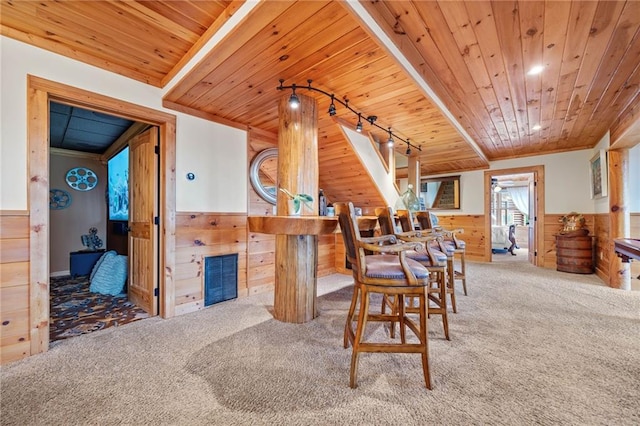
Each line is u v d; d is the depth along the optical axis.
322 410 1.33
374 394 1.44
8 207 1.84
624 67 2.32
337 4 1.45
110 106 2.31
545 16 1.75
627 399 1.40
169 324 2.43
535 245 5.34
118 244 4.43
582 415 1.29
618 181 3.65
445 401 1.38
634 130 3.07
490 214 5.85
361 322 1.53
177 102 2.70
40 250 1.94
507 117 3.49
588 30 1.87
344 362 1.76
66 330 2.33
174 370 1.68
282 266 2.49
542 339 2.07
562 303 2.93
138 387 1.52
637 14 1.70
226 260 3.10
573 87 2.69
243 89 2.43
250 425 1.24
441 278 2.10
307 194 2.54
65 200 4.81
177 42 2.07
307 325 2.38
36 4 1.66
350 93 2.47
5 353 1.80
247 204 3.36
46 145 2.00
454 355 1.83
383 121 3.17
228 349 1.94
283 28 1.62
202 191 2.92
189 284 2.78
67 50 2.09
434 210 6.64
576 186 4.93
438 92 2.74
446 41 2.03
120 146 4.05
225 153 3.14
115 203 4.54
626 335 2.13
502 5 1.67
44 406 1.37
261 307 2.87
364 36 1.69
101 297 3.37
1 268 1.81
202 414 1.31
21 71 1.91
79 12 1.74
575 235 4.53
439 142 4.02
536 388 1.49
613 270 3.58
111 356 1.86
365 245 1.54
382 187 3.81
